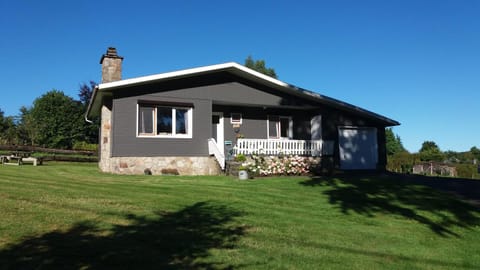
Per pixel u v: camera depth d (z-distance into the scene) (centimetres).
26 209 629
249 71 1661
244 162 1505
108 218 615
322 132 1886
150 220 625
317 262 485
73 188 874
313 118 1962
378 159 1988
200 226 612
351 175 1622
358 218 747
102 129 1562
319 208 821
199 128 1606
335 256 516
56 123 3581
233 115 1828
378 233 648
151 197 822
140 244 500
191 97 1603
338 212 792
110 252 462
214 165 1598
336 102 1864
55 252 450
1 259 420
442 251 573
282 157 1630
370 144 1981
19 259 423
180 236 548
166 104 1546
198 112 1612
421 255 549
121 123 1454
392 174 1733
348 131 1942
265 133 1892
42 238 496
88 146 3203
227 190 985
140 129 1498
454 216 782
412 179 1361
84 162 2344
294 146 1759
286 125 1958
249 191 986
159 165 1511
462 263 527
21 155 2142
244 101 1723
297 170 1577
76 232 531
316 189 1065
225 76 1695
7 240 479
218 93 1667
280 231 618
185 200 816
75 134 3672
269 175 1506
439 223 731
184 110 1598
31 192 783
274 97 1800
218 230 598
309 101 1873
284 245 546
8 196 726
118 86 1423
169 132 1552
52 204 682
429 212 811
